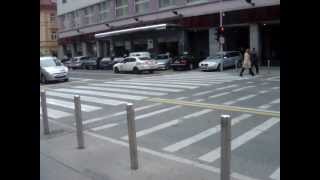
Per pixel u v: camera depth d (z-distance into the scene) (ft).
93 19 185.57
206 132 27.12
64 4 214.69
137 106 40.45
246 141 24.18
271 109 35.12
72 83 75.87
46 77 78.18
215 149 22.90
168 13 135.44
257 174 18.30
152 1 142.92
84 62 151.43
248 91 49.01
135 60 102.89
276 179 17.62
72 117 36.29
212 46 121.39
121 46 166.09
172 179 17.52
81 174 18.51
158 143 24.76
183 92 50.78
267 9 103.50
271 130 26.73
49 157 21.44
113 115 36.11
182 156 21.62
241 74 74.23
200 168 19.19
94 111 38.96
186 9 127.75
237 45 124.88
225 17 113.91
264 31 119.34
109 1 169.68
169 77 80.02
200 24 122.31
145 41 149.69
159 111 36.52
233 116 32.24
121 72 107.86
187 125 29.68
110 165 19.83
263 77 70.54
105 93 54.54
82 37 195.21
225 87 54.49
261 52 114.11
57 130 29.30
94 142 25.04
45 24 251.80
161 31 134.51
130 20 155.43
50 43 254.68
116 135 27.78
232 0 111.55
